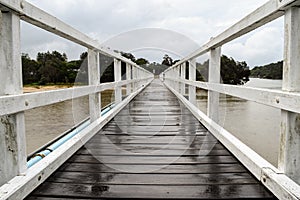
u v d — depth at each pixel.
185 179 1.40
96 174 1.46
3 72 1.16
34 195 1.22
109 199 1.19
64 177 1.42
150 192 1.25
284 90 1.17
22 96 1.14
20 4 1.14
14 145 1.22
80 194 1.23
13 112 1.07
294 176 1.21
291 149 1.21
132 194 1.23
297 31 1.13
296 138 1.20
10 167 1.23
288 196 1.07
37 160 1.59
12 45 1.16
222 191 1.26
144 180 1.39
